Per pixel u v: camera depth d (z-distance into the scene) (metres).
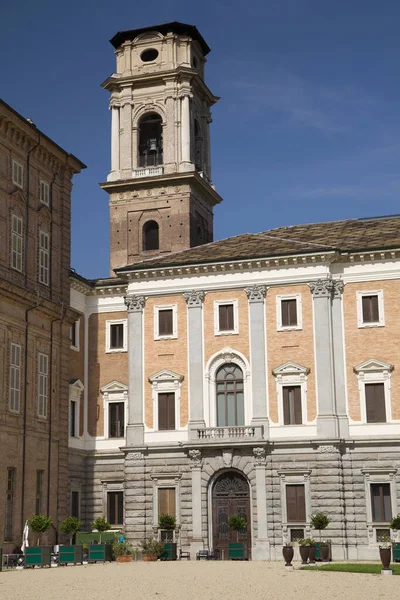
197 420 60.84
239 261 61.81
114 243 83.62
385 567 39.16
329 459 57.75
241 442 58.88
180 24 86.12
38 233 60.44
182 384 62.00
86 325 67.38
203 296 62.84
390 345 59.16
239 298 62.16
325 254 60.25
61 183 64.69
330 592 29.78
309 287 60.84
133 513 60.66
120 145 85.38
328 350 59.56
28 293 57.06
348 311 60.47
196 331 62.41
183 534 59.38
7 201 56.38
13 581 35.31
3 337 54.41
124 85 86.00
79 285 66.31
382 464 57.62
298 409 59.50
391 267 60.22
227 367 61.81
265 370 60.50
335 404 59.16
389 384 58.59
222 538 59.00
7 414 54.09
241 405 60.97
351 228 66.75
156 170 83.69
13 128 57.41
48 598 28.12
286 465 58.53
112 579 35.84
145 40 86.88
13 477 54.31
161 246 82.31
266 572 40.16
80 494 64.12
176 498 60.34
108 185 83.94
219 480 59.94
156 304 63.84
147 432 61.91
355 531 56.97
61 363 61.81
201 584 33.12
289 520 57.78
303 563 46.66
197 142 88.56
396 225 65.75
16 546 52.41
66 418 61.44
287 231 68.69
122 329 66.94
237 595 28.80
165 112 84.69
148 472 61.16
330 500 57.25
